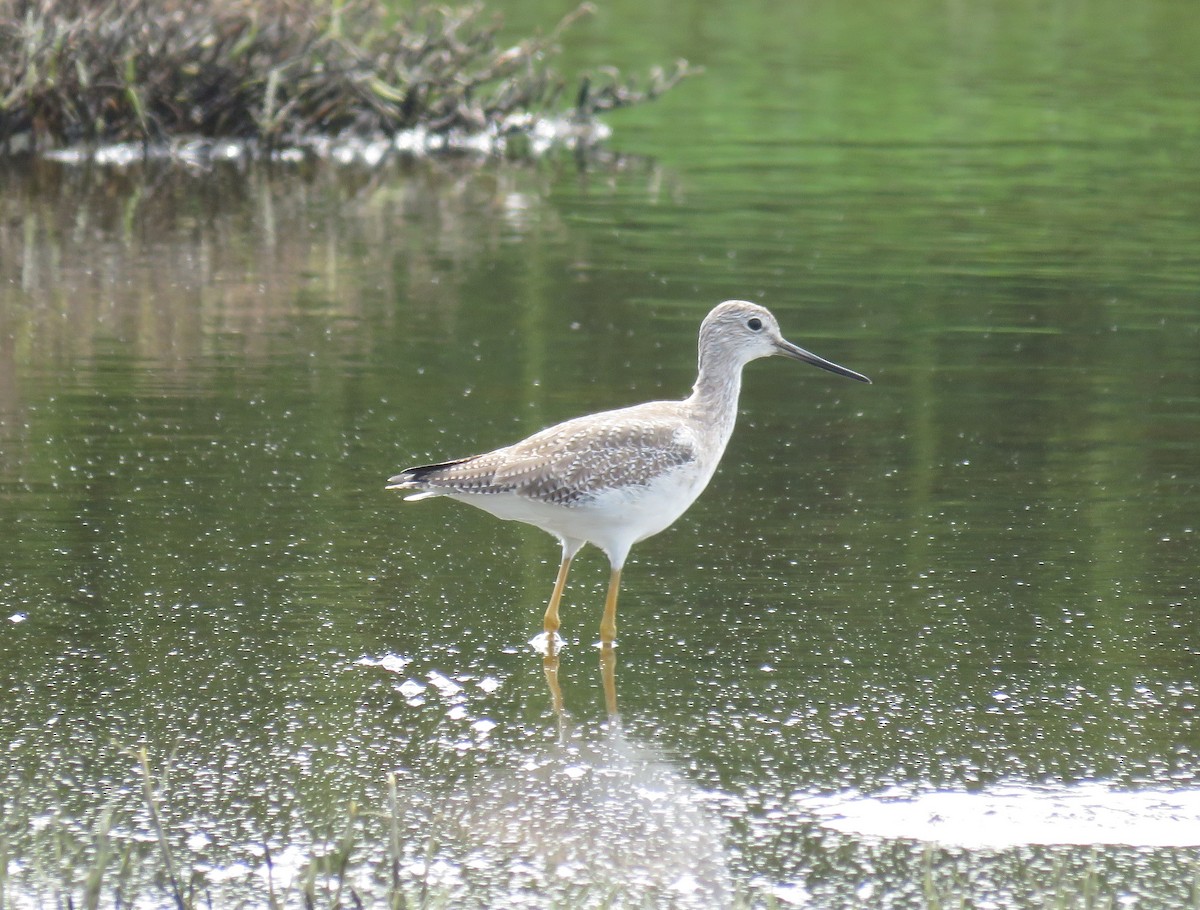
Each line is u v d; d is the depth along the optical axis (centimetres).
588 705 944
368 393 1519
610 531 1028
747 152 2730
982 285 1920
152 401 1483
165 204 2353
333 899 739
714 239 2148
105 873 762
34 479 1281
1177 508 1249
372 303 1841
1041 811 823
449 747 892
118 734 897
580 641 1034
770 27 3794
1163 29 3828
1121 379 1576
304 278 1950
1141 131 2838
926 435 1422
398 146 2852
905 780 855
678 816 820
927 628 1044
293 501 1254
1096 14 4009
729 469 1343
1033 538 1192
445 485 1026
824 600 1088
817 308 1822
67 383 1529
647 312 1803
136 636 1018
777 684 970
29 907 734
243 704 936
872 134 2844
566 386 1543
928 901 726
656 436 1030
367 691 957
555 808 827
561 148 2819
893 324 1766
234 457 1345
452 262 2033
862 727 915
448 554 1171
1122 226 2211
